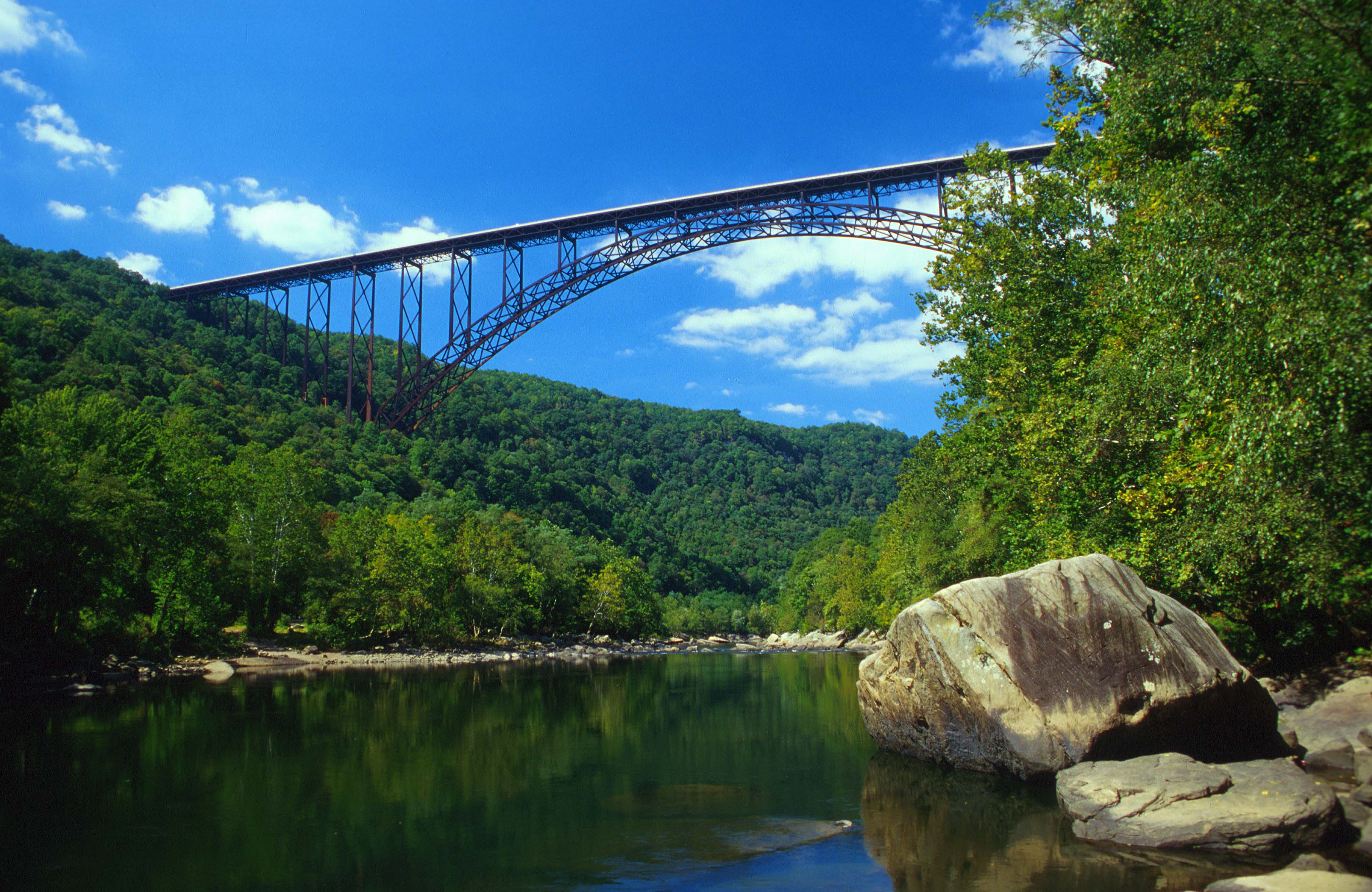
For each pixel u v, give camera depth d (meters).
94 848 11.07
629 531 152.38
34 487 30.50
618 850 10.82
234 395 98.31
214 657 46.00
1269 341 10.82
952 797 13.41
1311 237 10.65
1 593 31.05
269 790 14.63
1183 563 15.74
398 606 58.75
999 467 23.89
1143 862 9.65
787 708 28.05
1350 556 13.24
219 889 9.39
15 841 11.44
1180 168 13.65
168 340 106.12
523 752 18.73
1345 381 10.27
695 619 122.88
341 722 23.67
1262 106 11.80
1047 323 21.02
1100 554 14.20
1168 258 12.61
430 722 23.91
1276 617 19.00
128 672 35.22
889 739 17.62
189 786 14.97
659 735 21.34
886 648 17.47
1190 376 12.48
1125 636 12.96
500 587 71.50
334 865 10.23
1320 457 11.42
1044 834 11.05
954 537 38.09
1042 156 52.09
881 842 10.93
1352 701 14.93
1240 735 12.95
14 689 29.61
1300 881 7.77
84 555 32.66
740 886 9.29
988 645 14.23
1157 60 13.76
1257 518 13.24
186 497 42.25
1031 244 21.25
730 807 13.17
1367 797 10.57
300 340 132.12
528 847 11.02
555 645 82.31
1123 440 17.28
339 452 94.81
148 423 43.28
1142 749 12.65
